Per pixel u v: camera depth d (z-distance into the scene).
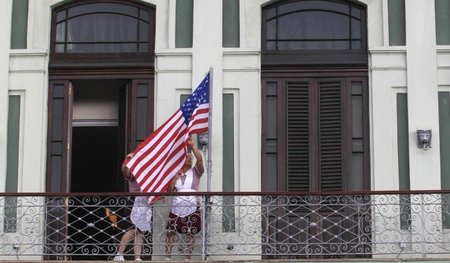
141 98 17.88
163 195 16.42
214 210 17.00
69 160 17.73
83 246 16.61
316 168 17.58
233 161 17.47
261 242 16.86
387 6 17.88
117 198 16.83
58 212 17.30
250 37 17.89
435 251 16.67
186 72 17.80
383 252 16.66
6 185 17.48
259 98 17.70
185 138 17.14
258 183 17.41
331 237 16.97
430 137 17.30
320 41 18.02
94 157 19.34
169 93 17.73
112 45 18.12
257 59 17.80
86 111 18.34
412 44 17.69
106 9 18.27
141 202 16.69
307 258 16.67
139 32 18.14
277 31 18.08
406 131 17.47
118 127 18.17
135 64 17.95
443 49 17.64
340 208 17.06
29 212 17.06
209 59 17.80
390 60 17.70
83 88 18.39
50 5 18.16
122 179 17.84
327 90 17.81
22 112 17.75
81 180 19.58
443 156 17.31
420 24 17.73
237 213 17.03
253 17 17.98
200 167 17.14
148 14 18.20
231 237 16.94
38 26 18.06
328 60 17.86
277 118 17.73
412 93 17.53
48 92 17.92
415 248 16.73
